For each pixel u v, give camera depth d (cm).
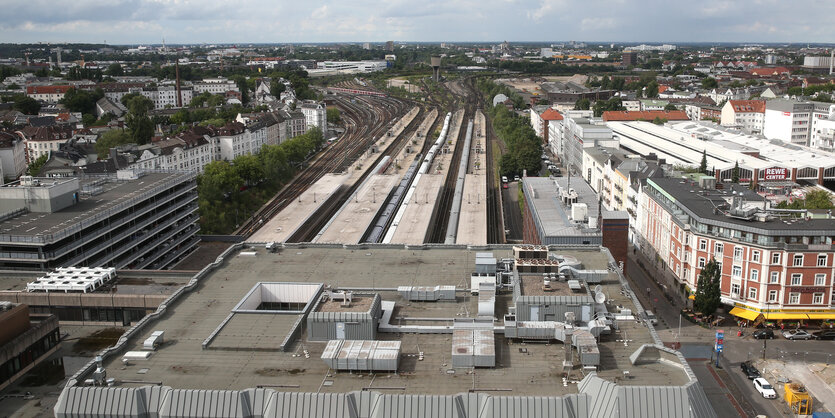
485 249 15700
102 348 13838
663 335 17125
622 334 10969
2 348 11969
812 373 15062
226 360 10256
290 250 15775
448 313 11994
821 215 18612
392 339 10950
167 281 16025
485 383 9481
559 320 11369
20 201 19012
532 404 8594
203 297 12912
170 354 10462
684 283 19262
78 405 8794
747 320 17600
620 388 8631
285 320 11600
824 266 16762
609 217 18425
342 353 9944
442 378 9644
